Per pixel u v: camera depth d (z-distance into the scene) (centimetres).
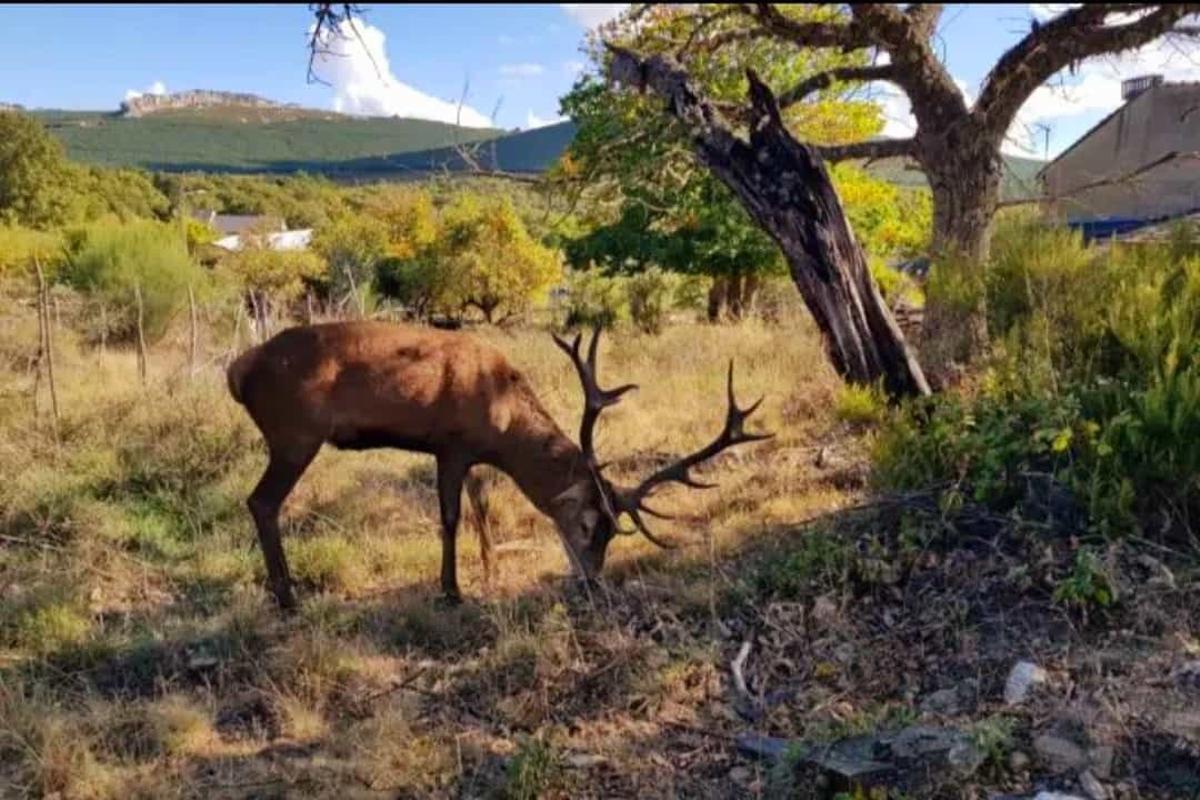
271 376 527
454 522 551
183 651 500
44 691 452
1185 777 329
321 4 607
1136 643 403
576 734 410
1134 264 650
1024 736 358
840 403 685
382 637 511
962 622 440
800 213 669
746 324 1416
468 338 558
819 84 764
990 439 524
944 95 721
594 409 548
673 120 796
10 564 589
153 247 1509
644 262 1784
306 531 651
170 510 672
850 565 490
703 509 652
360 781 383
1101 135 1750
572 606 521
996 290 711
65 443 753
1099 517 466
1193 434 464
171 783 386
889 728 370
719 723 408
